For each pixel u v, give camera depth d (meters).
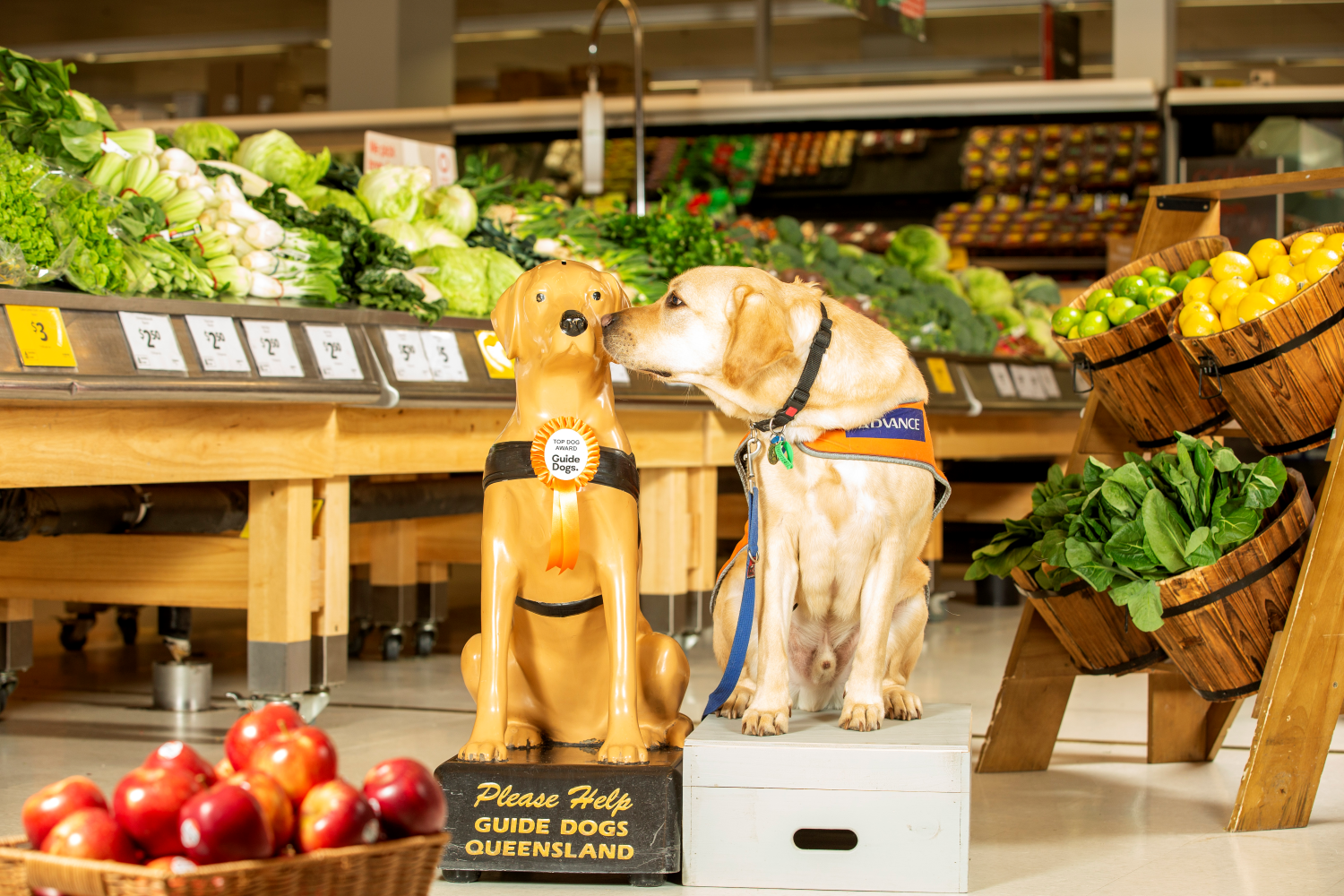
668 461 4.65
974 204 9.59
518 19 14.59
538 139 8.38
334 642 3.41
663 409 4.45
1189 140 8.12
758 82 10.48
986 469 7.16
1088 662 2.93
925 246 8.13
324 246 3.81
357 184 4.98
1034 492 2.98
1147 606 2.51
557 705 2.37
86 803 1.47
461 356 3.70
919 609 2.70
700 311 2.35
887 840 2.14
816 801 2.16
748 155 9.20
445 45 9.62
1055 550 2.67
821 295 2.48
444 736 3.32
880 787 2.14
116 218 3.19
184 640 3.74
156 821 1.42
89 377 2.62
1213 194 3.15
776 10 13.30
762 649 2.37
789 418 2.38
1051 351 8.00
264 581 3.28
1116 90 7.79
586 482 2.22
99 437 2.76
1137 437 3.04
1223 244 3.13
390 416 3.52
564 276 2.31
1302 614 2.52
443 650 5.03
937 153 9.42
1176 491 2.57
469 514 4.83
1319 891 2.14
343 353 3.31
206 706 3.75
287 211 4.03
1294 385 2.57
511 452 2.26
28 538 3.60
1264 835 2.50
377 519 4.18
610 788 2.16
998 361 6.54
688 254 5.93
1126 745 3.40
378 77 9.30
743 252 6.38
